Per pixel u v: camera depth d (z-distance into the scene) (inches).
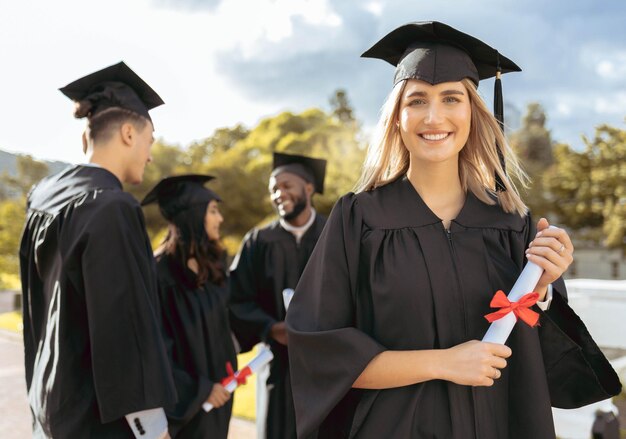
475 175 70.3
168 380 83.7
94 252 80.2
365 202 67.9
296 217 162.6
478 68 73.5
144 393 80.9
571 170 1317.7
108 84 96.1
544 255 60.8
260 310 157.8
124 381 79.9
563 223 1385.3
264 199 1190.3
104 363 79.1
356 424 62.8
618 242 1119.6
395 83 67.5
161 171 1283.2
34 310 90.1
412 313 62.5
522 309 58.1
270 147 1317.7
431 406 61.8
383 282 63.6
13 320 498.9
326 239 67.7
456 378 57.3
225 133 1790.1
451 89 63.6
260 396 150.4
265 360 129.6
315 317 65.7
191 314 132.0
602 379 66.1
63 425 79.6
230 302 160.2
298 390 64.9
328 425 68.1
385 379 60.2
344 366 61.1
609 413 149.4
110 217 82.4
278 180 163.3
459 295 63.1
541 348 67.5
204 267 134.3
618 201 1184.2
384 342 63.3
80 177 89.2
